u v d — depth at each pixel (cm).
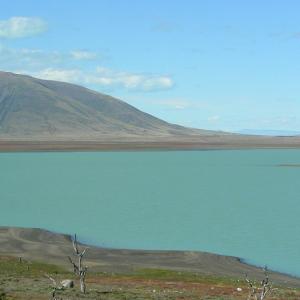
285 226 9056
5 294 3734
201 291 4575
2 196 12706
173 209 10856
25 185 14888
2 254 6594
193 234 8356
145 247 7438
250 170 19225
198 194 13100
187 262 6444
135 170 19312
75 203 11669
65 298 3691
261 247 7488
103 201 11944
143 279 5244
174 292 4438
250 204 11500
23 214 10219
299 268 6356
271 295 4522
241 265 6388
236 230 8694
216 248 7406
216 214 10250
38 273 5328
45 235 7994
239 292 4562
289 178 16700
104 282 4941
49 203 11656
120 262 6347
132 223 9281
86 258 6550
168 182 15712
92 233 8394
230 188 14288
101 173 18262
